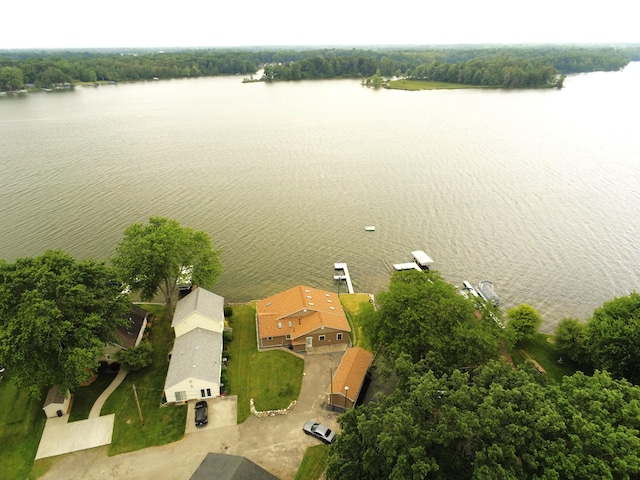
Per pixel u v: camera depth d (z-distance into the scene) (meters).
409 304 51.81
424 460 30.73
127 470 42.00
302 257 86.69
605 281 78.50
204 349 54.44
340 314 62.97
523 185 121.81
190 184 122.12
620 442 30.64
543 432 32.25
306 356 58.12
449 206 109.12
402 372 40.62
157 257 59.75
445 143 165.00
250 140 171.00
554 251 87.88
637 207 106.44
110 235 91.12
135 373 54.62
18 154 144.25
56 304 47.31
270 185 122.75
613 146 157.88
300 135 179.12
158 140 168.50
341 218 103.00
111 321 52.19
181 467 42.31
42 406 49.53
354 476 33.66
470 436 31.08
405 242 92.50
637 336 48.44
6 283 47.19
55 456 43.47
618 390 36.19
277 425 47.31
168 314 67.38
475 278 80.19
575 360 57.72
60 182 120.19
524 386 34.72
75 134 173.25
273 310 63.09
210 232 95.00
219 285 77.44
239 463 38.06
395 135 178.00
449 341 48.19
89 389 51.88
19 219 96.88
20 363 45.31
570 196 113.75
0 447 44.44
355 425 37.22
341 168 137.62
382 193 117.44
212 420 47.81
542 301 73.88
